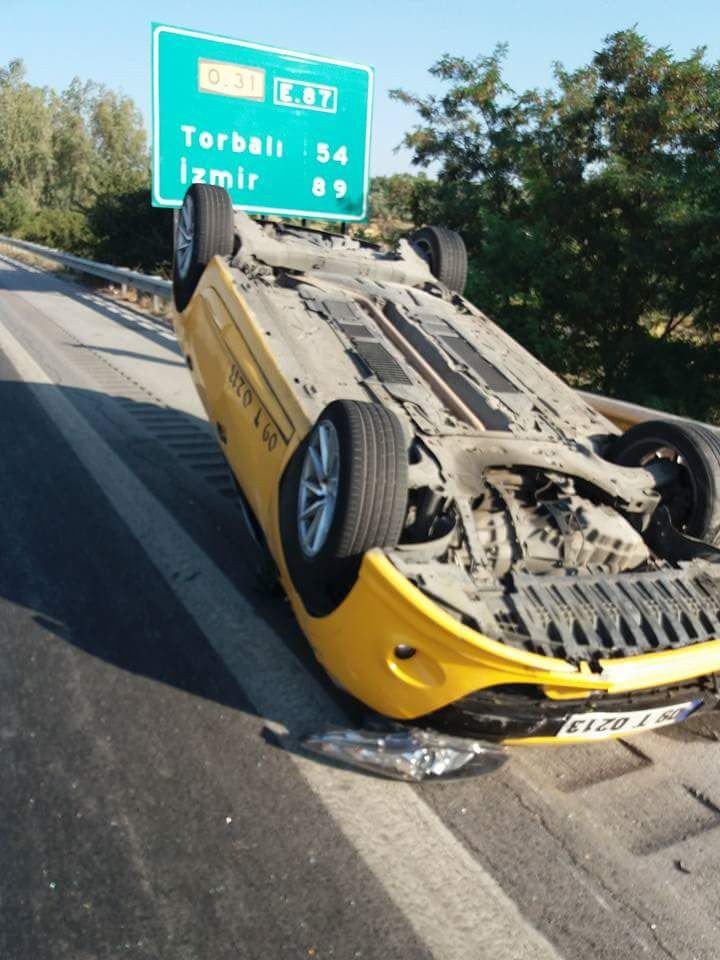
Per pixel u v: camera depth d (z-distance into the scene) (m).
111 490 6.10
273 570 4.43
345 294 5.33
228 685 3.69
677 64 13.11
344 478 3.21
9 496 5.79
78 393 9.30
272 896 2.57
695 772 3.47
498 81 15.80
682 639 3.15
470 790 3.20
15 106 76.25
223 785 3.04
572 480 3.95
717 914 2.69
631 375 13.27
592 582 3.33
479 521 3.58
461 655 2.82
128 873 2.60
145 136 81.81
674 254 11.95
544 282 13.12
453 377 4.62
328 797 3.03
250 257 5.40
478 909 2.61
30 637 3.95
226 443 4.72
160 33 9.59
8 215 48.56
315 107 10.45
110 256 24.36
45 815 2.81
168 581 4.68
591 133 13.87
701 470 4.09
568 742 3.18
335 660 3.18
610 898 2.71
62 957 2.30
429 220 16.31
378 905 2.58
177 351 13.08
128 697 3.54
